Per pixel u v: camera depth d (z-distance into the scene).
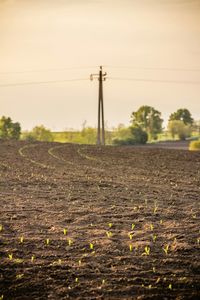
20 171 42.59
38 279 18.12
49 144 67.19
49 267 19.16
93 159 53.31
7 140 69.50
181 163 52.84
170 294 17.16
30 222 25.33
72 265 19.42
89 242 22.28
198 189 36.22
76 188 35.34
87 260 19.98
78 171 44.06
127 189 35.47
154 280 18.19
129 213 27.62
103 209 28.53
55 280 18.06
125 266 19.42
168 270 19.06
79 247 21.53
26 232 23.53
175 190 35.56
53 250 21.09
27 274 18.50
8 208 28.12
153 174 43.84
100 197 32.09
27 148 60.38
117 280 18.14
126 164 50.50
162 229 24.44
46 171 43.22
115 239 22.75
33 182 37.22
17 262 19.58
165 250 21.11
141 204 30.09
